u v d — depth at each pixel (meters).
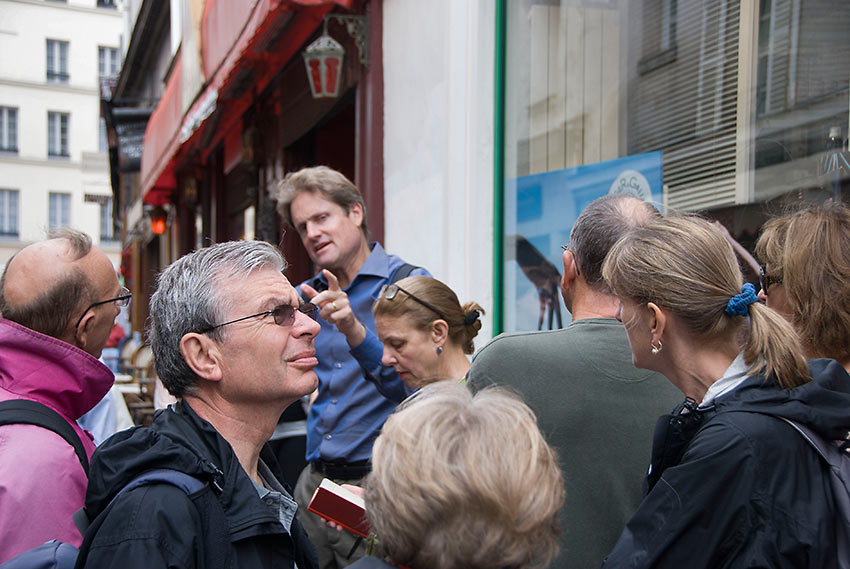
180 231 12.02
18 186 35.09
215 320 1.35
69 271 1.66
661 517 1.19
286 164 6.75
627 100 3.15
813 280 1.46
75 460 1.48
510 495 0.92
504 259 3.69
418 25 4.03
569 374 1.59
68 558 1.23
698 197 2.80
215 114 7.36
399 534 0.94
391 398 2.44
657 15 2.99
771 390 1.21
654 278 1.32
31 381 1.56
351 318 2.35
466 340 2.25
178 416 1.35
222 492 1.24
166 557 1.11
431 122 3.91
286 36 5.54
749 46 2.57
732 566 1.12
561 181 3.45
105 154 22.23
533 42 3.58
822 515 1.12
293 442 3.15
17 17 35.06
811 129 2.33
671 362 1.36
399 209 4.32
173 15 11.28
